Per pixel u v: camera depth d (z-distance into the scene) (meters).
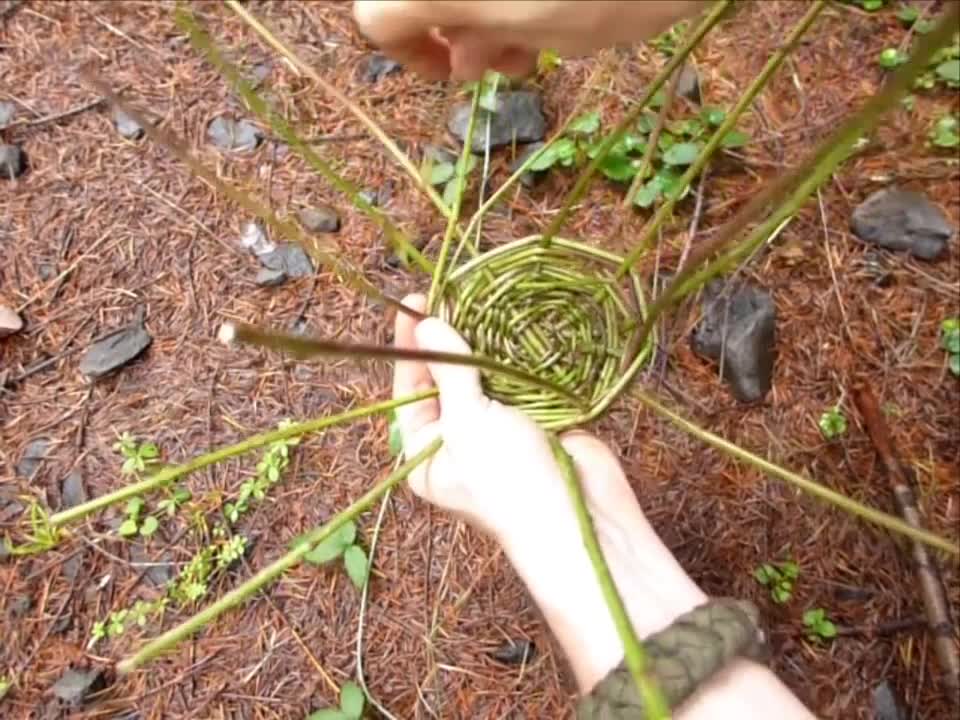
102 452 0.56
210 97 0.65
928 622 0.52
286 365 0.58
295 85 0.66
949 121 0.64
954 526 0.54
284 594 0.53
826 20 0.68
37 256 0.61
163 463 0.56
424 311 0.44
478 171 0.63
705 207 0.61
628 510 0.38
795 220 0.61
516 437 0.37
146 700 0.50
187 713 0.50
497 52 0.26
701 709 0.32
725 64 0.66
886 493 0.55
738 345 0.57
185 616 0.52
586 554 0.35
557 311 0.44
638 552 0.36
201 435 0.56
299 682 0.51
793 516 0.54
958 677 0.50
